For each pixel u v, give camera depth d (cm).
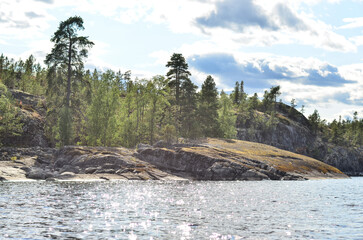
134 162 5922
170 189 3681
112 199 2609
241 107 18350
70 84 7294
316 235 1428
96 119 7256
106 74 9325
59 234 1356
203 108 10300
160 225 1588
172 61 10481
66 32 7288
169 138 7706
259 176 6138
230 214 1980
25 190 3206
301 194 3500
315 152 19400
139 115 8875
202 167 6047
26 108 8900
